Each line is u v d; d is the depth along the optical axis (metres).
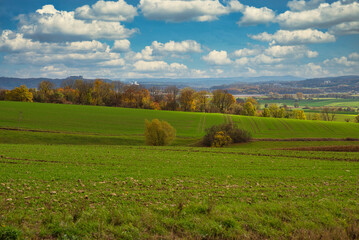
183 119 104.50
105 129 81.38
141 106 141.50
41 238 10.66
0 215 12.21
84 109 108.19
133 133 79.31
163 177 23.25
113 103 140.62
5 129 69.44
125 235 11.04
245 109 144.00
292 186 20.88
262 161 33.69
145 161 31.69
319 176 25.14
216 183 21.58
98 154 35.28
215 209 13.92
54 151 36.34
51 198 15.70
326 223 13.13
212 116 113.00
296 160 35.12
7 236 10.18
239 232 11.84
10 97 127.44
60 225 11.38
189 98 142.38
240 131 73.31
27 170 24.03
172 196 17.00
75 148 40.59
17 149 36.44
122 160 31.84
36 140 63.59
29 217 12.33
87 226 11.62
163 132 62.06
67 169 25.41
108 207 14.37
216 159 34.53
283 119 112.75
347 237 11.80
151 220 12.40
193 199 16.50
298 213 14.16
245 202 16.20
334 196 18.28
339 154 40.16
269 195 18.05
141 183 20.62
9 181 19.55
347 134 87.50
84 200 15.47
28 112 92.56
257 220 12.98
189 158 34.81
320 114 160.00
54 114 94.06
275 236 11.83
